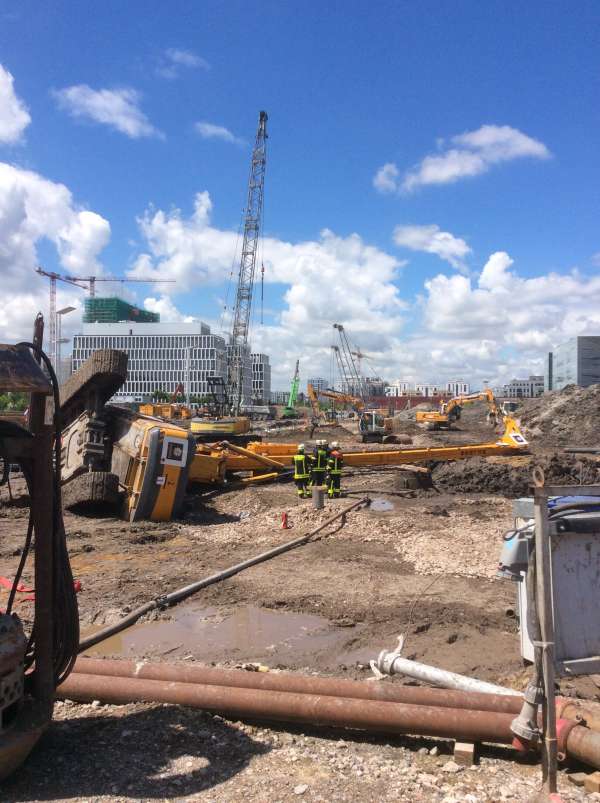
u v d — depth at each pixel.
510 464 20.30
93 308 194.38
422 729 4.17
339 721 4.32
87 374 14.03
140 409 55.50
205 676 4.91
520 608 5.64
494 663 5.99
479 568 9.52
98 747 4.21
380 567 9.75
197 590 8.61
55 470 4.17
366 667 5.92
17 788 3.72
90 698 4.84
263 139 81.19
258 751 4.19
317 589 8.60
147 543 11.73
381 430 45.53
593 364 120.25
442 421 52.53
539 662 3.59
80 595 8.38
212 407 39.75
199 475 17.44
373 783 3.80
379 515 13.70
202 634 7.02
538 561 3.53
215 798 3.64
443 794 3.68
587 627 4.18
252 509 15.12
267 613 7.71
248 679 4.81
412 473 18.61
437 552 10.48
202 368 146.38
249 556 10.55
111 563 10.20
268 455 20.36
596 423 37.88
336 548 11.05
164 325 148.88
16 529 13.03
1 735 3.65
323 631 7.04
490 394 38.78
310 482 16.61
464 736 4.11
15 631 3.81
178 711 4.64
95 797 3.64
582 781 3.69
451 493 18.09
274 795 3.67
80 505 13.89
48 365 4.03
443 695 4.44
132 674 5.04
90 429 14.31
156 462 13.39
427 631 6.96
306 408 123.62
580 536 4.18
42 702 3.97
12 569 9.78
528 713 3.70
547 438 38.34
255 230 82.69
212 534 12.55
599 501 4.43
